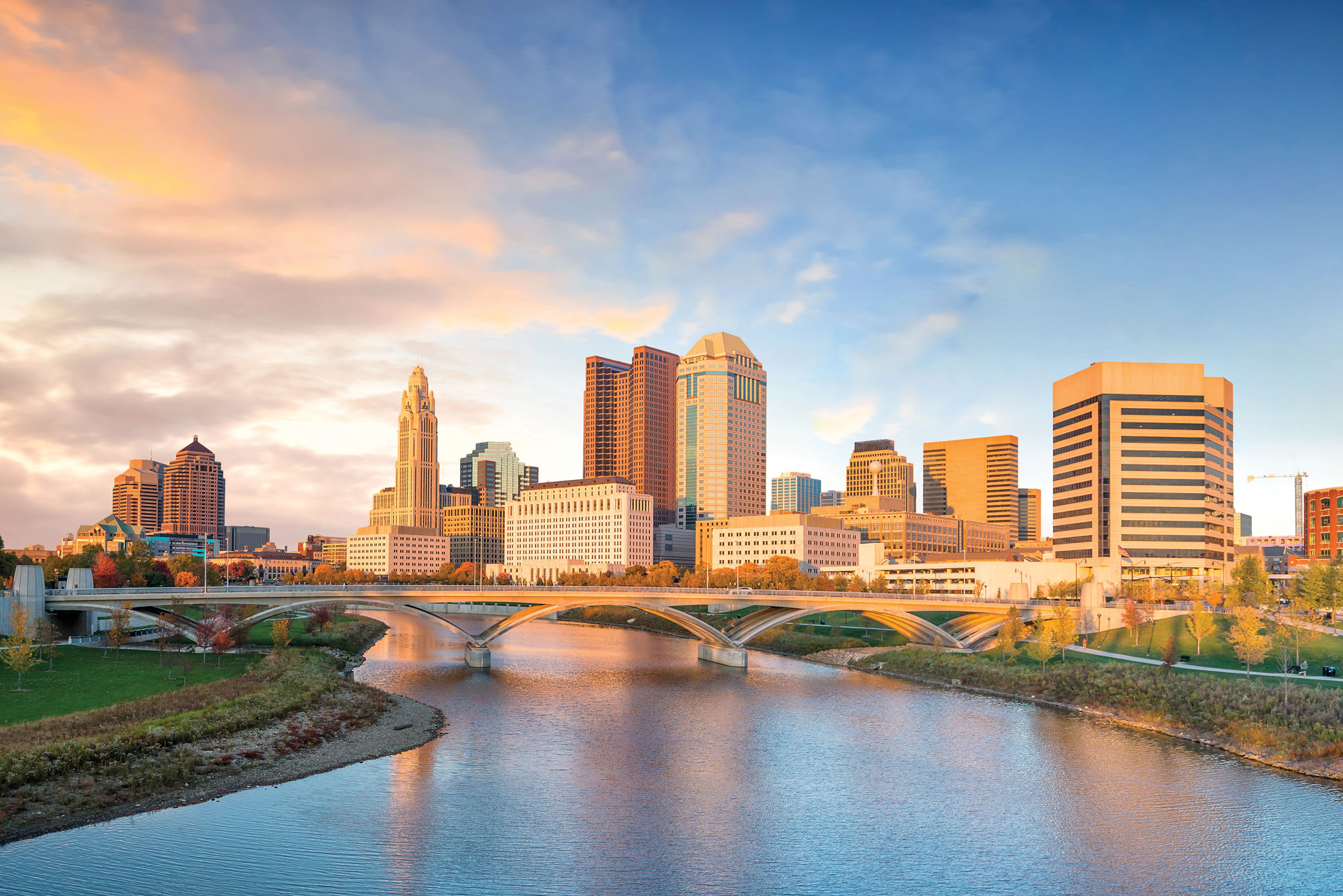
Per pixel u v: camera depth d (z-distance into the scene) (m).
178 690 113.12
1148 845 70.56
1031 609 189.00
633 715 120.19
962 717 119.94
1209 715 108.44
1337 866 66.44
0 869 62.00
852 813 78.00
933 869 65.81
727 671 167.50
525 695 135.50
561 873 64.06
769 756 97.75
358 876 62.81
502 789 83.75
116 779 78.56
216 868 63.47
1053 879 64.06
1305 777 89.12
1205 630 155.88
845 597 190.25
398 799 79.88
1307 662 136.50
